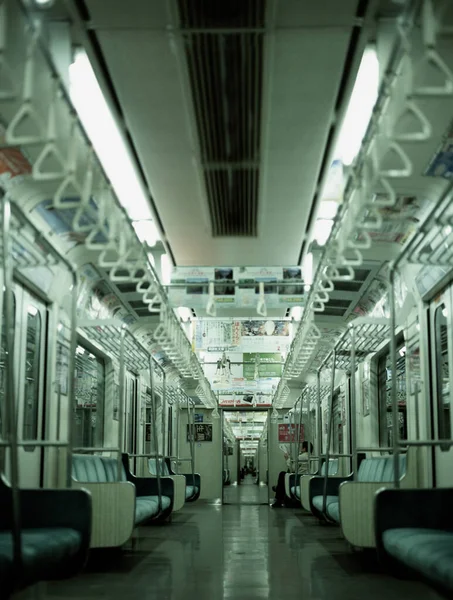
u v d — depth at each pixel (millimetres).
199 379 14234
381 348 9664
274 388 16688
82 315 8406
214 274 8570
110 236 4727
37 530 3994
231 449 33344
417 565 3482
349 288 9008
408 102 3182
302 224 7098
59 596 5012
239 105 4566
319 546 8109
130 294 9469
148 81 4355
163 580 5715
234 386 16438
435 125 4738
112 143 5695
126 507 6555
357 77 4602
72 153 3607
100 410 10117
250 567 6445
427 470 7168
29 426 6805
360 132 5359
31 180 5434
